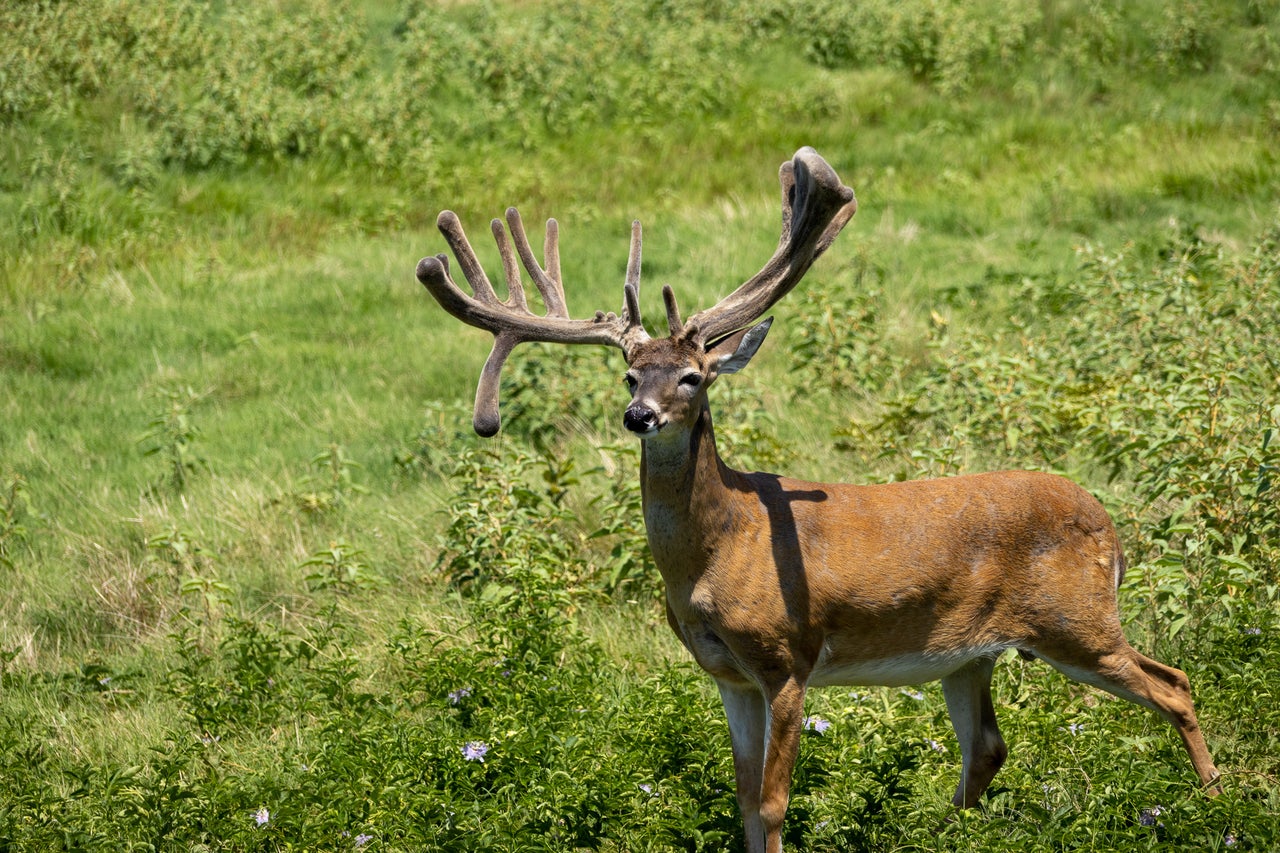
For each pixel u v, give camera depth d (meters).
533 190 36.97
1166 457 14.44
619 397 21.52
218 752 12.47
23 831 10.57
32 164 34.44
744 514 9.90
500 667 12.70
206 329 27.53
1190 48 44.66
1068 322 22.34
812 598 9.87
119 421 23.14
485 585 15.27
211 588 15.94
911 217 33.03
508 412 21.39
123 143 36.72
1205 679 11.55
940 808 10.34
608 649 14.13
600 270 30.36
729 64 44.47
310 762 11.47
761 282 10.64
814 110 42.06
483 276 11.23
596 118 41.88
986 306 25.72
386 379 24.97
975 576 10.14
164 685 14.16
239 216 34.81
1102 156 36.91
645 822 10.03
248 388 24.70
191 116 37.59
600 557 16.58
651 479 9.87
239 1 46.47
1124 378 17.97
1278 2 46.84
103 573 17.28
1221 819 9.29
